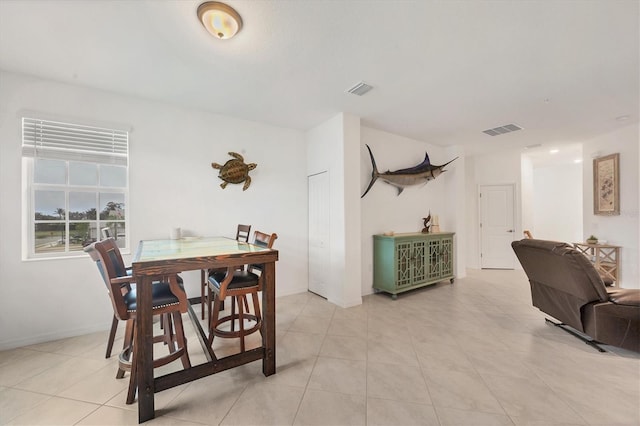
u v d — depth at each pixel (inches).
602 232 172.9
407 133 170.1
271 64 89.7
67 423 58.9
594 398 66.6
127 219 113.4
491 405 64.4
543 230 288.0
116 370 78.6
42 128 98.3
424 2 63.6
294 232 156.6
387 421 59.5
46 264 97.8
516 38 77.0
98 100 106.9
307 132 160.9
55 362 82.8
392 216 173.8
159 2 63.1
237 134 139.3
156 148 118.7
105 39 76.6
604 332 89.2
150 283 61.9
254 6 64.3
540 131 164.6
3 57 84.9
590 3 63.9
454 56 85.7
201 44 79.0
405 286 153.4
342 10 65.8
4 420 59.5
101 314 106.5
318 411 62.6
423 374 77.0
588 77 99.2
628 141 156.2
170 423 59.1
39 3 62.9
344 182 134.0
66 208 104.3
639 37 76.2
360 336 101.4
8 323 92.1
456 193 196.7
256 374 77.2
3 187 92.3
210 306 105.3
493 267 230.2
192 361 84.0
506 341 97.5
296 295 152.4
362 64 90.1
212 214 132.0
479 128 159.2
